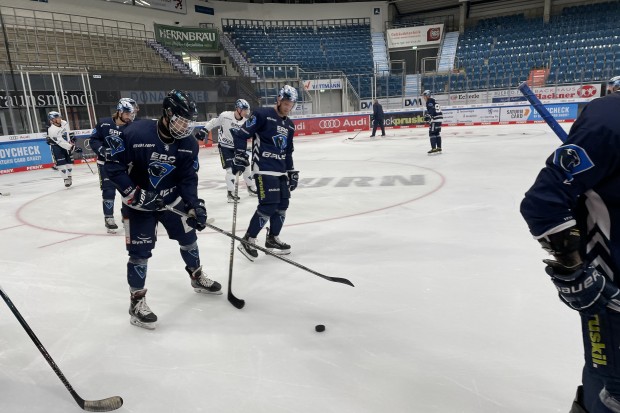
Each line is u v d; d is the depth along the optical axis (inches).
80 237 211.8
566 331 102.5
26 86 550.0
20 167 500.7
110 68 732.0
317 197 271.1
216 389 87.4
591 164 42.8
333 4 1121.4
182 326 115.6
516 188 266.5
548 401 79.0
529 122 787.4
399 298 125.0
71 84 594.2
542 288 126.4
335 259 159.8
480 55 1016.2
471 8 1137.4
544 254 153.6
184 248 132.0
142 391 88.3
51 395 89.2
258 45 1029.8
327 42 1087.0
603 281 45.2
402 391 83.8
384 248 168.7
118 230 221.5
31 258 181.2
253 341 105.9
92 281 152.7
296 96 157.9
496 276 136.6
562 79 844.0
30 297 140.3
